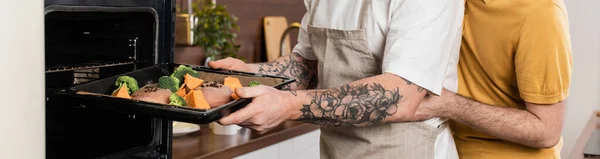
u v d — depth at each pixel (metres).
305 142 2.64
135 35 1.44
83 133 1.35
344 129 1.62
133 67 1.44
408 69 1.35
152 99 1.19
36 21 0.93
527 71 1.53
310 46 1.73
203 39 3.00
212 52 3.08
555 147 1.74
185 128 2.32
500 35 1.56
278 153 2.46
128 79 1.26
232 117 1.14
